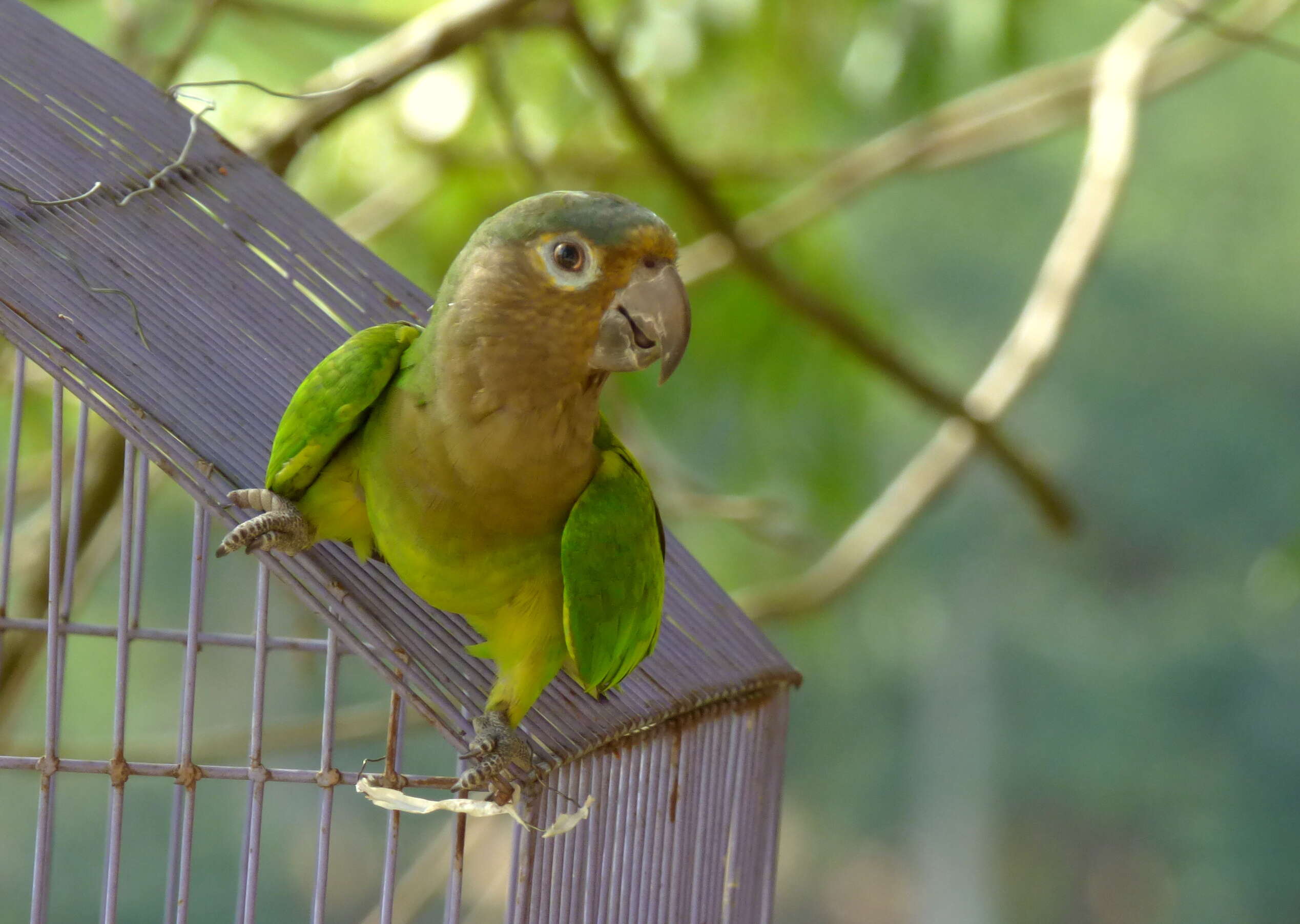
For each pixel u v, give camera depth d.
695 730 4.62
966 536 39.28
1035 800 41.84
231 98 9.73
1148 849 40.84
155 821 28.77
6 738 7.98
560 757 4.15
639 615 4.33
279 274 4.79
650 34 10.21
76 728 24.06
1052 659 40.47
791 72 11.16
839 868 44.03
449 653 4.34
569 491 4.21
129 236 4.51
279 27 10.79
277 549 4.08
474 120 10.85
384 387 4.15
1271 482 38.09
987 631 40.75
